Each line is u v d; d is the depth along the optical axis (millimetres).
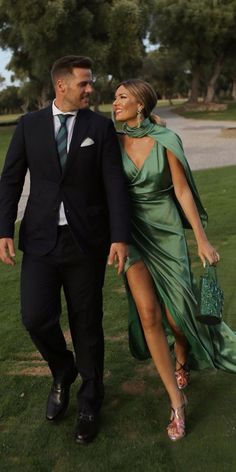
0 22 35562
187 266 2824
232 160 14734
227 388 3176
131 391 3176
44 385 3283
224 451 2596
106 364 3506
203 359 2910
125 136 2756
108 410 2986
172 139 2664
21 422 2912
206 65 49312
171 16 43531
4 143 24750
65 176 2549
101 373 2947
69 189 2578
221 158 15328
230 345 3010
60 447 2680
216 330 3016
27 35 31703
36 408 3039
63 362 2949
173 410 2758
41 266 2646
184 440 2689
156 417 2902
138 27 35344
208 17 42594
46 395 3168
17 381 3342
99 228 2676
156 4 42875
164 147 2664
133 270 2727
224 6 43125
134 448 2643
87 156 2547
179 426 2711
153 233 2773
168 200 2764
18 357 3682
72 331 2871
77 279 2688
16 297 4902
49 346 2805
